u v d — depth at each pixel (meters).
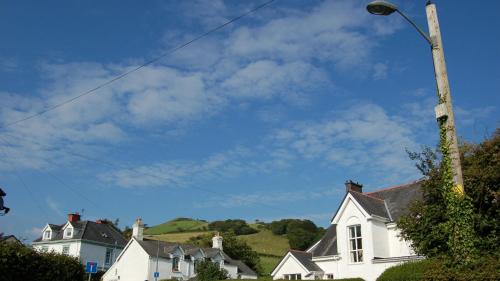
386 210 34.34
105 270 64.75
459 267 13.01
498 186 17.38
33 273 21.52
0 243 21.14
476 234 15.61
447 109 13.54
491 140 18.95
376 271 30.69
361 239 32.41
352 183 36.47
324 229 99.50
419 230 19.34
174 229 123.25
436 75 13.83
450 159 13.48
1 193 28.50
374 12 13.73
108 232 69.06
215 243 67.81
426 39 14.02
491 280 12.15
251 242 102.31
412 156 20.70
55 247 64.44
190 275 59.88
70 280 23.66
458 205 13.27
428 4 14.28
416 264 15.95
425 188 20.00
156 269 56.28
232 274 65.38
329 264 34.09
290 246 96.81
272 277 36.69
